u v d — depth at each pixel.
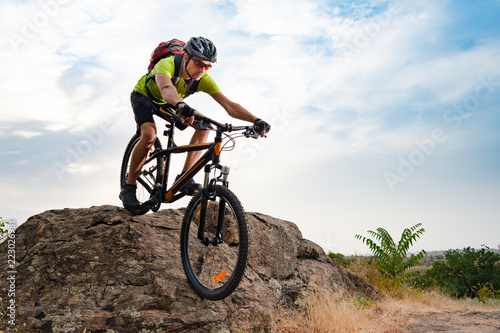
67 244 3.36
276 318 3.58
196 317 2.91
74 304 2.80
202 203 2.95
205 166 2.96
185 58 3.32
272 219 5.18
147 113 3.56
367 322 3.89
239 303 3.33
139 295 2.96
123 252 3.35
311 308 3.85
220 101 3.74
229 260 3.74
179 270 3.32
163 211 4.26
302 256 5.18
